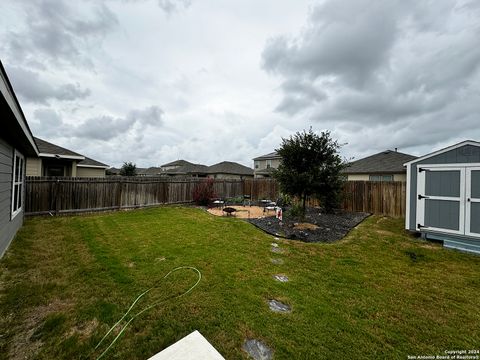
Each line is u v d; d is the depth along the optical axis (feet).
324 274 13.26
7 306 9.39
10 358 6.95
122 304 9.61
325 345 7.66
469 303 10.44
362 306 10.00
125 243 17.54
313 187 25.30
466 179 18.86
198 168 116.57
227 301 9.98
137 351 7.23
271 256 15.88
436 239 20.43
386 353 7.43
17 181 19.85
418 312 9.67
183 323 8.51
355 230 24.53
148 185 36.32
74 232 20.38
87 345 7.43
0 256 13.70
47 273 12.32
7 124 12.66
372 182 34.83
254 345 7.59
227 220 27.48
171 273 12.53
